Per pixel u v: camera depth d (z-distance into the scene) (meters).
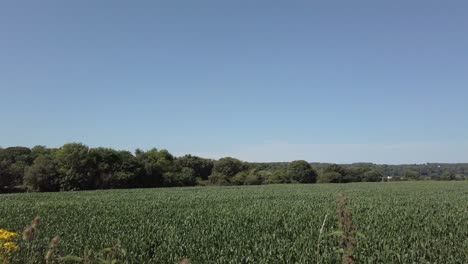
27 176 78.19
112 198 43.41
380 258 11.68
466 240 14.01
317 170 125.06
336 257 11.32
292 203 32.91
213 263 11.72
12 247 6.07
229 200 37.75
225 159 118.12
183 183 97.00
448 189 57.69
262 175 112.19
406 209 26.42
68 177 79.31
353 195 44.88
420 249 12.87
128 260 11.85
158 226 18.53
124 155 89.50
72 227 18.83
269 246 13.23
